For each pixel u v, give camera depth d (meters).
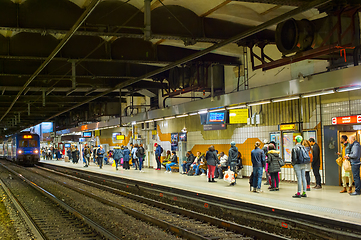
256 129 15.13
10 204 12.17
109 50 13.10
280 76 13.99
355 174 9.84
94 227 8.27
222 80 17.38
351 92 11.20
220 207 9.96
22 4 9.80
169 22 11.02
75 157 34.59
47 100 24.77
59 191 16.16
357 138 11.09
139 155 21.39
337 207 8.16
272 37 13.06
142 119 20.42
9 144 43.84
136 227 8.54
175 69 17.75
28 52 12.30
